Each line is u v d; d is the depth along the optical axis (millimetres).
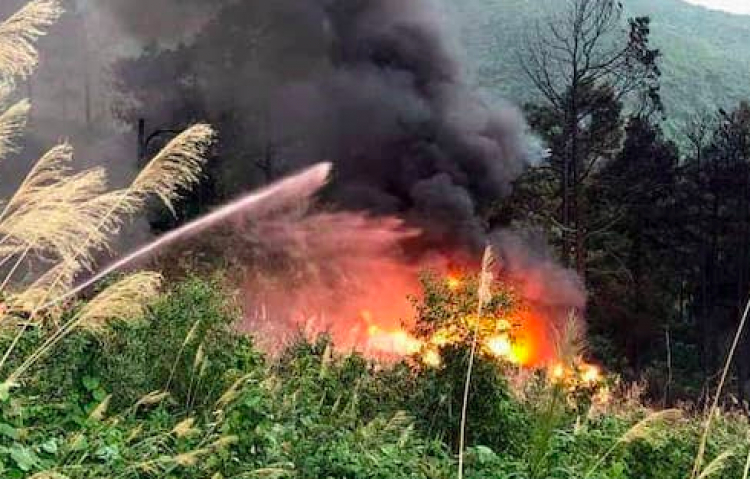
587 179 35156
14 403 3924
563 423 7207
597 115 33469
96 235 3262
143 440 4535
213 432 4797
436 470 5211
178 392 6293
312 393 7004
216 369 6332
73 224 3143
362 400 7500
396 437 6184
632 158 36375
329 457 4820
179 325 6598
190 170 3414
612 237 34625
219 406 5562
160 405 5727
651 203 36531
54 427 4516
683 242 37688
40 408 4488
